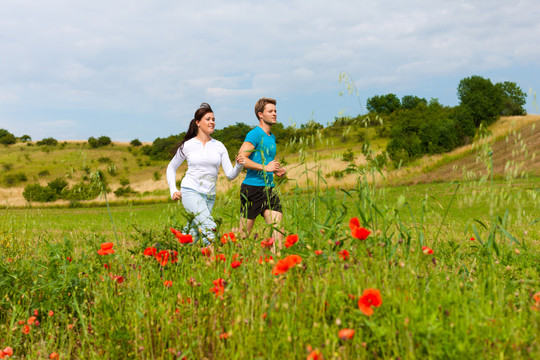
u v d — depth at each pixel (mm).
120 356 2359
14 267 3488
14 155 99312
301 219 3232
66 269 3068
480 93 67375
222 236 3248
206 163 4578
